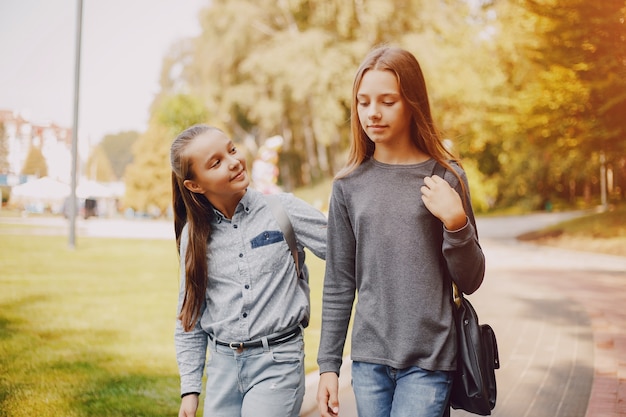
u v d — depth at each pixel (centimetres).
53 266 1179
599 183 4431
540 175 4034
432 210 192
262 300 227
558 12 1496
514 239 2116
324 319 219
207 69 3516
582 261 1373
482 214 4069
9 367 481
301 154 4112
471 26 2956
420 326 198
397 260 200
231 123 3891
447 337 199
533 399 409
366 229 205
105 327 639
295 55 3045
